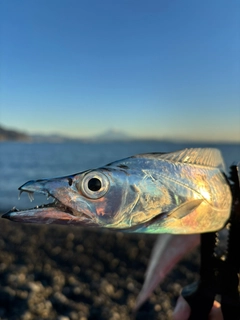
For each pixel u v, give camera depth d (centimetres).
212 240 22
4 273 72
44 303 60
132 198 20
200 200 21
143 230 21
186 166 22
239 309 20
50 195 19
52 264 83
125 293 70
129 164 21
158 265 26
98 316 59
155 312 62
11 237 107
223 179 23
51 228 117
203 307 21
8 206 182
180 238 26
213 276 21
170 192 21
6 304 58
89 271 79
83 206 20
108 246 100
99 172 20
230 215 22
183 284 74
